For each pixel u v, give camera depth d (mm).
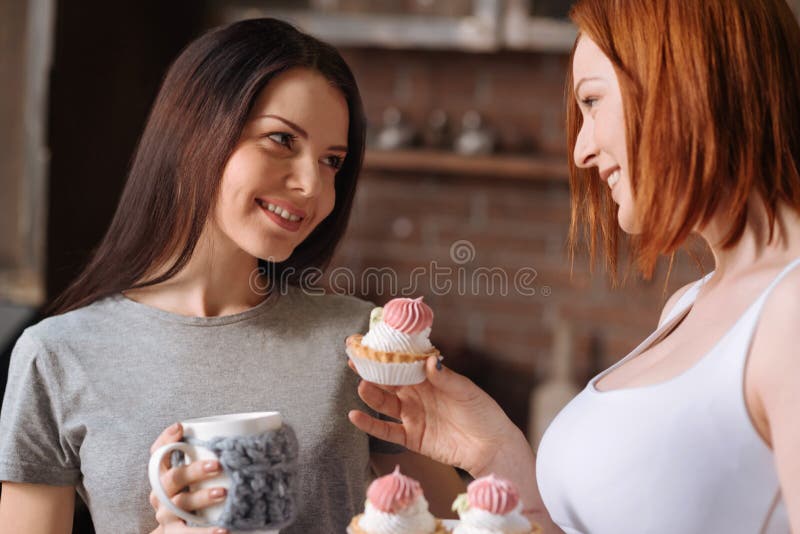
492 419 1148
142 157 1270
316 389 1274
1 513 1219
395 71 3191
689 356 975
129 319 1276
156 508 1033
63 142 2494
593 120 1045
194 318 1271
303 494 1237
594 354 3100
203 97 1209
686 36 909
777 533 920
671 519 941
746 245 980
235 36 1226
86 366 1234
